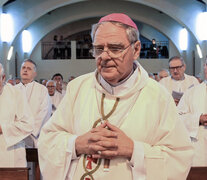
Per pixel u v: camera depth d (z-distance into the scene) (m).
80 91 1.71
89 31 25.02
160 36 22.89
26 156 3.79
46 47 23.02
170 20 18.84
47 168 1.61
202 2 15.21
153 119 1.56
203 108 3.69
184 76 6.06
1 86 3.38
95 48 1.50
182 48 18.86
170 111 1.60
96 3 19.17
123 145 1.45
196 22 15.36
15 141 3.35
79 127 1.62
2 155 3.37
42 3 15.70
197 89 3.82
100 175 1.51
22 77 5.42
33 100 5.27
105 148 1.44
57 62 19.22
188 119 3.72
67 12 19.12
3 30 15.05
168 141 1.55
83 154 1.57
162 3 15.48
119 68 1.47
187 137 1.60
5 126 3.31
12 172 2.47
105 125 1.50
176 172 1.53
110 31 1.44
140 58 19.53
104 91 1.62
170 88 5.99
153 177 1.48
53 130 1.70
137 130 1.53
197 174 2.41
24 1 15.56
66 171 1.56
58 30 23.72
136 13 19.08
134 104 1.58
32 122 3.50
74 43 19.20
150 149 1.50
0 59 14.79
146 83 1.62
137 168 1.47
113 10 19.19
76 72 19.16
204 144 3.62
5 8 15.42
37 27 18.95
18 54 18.61
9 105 3.40
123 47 1.45
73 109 1.69
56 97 8.15
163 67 19.16
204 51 15.35
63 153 1.56
